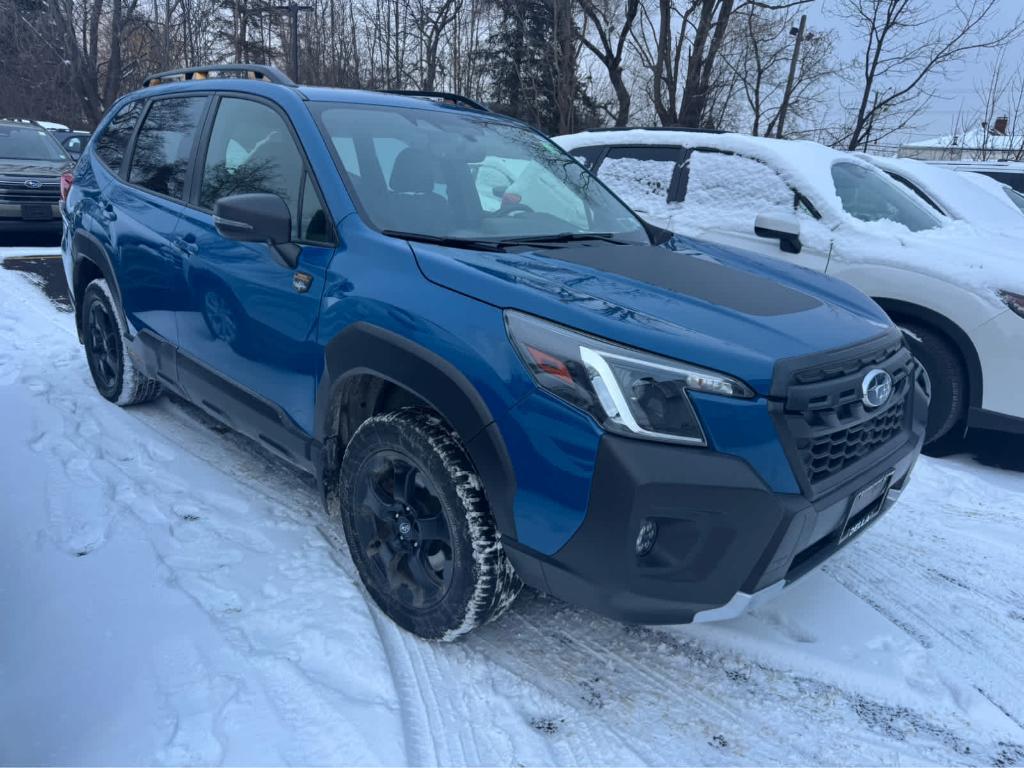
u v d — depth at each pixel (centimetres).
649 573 206
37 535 299
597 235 313
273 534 316
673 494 198
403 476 253
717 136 568
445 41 2008
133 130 426
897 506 395
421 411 249
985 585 318
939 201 672
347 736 211
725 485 198
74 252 452
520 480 214
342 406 278
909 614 294
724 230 532
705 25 1398
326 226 278
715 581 206
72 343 569
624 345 206
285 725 213
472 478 232
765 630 277
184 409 453
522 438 212
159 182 382
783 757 222
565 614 282
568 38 1574
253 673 233
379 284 251
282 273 284
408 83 2181
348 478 267
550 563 216
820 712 240
